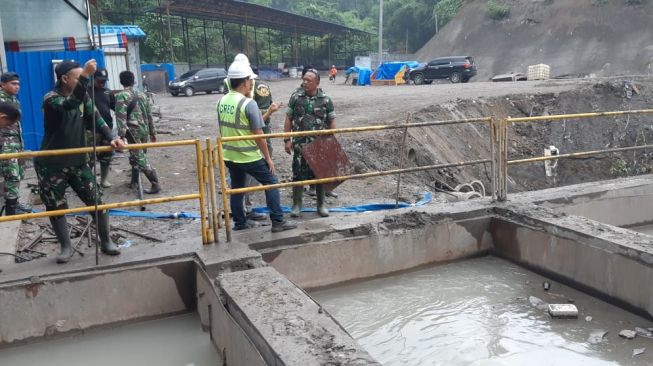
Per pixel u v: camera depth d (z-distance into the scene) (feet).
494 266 21.42
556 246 19.45
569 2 138.31
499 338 15.60
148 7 147.95
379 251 20.15
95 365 14.64
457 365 14.24
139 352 15.28
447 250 21.58
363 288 19.58
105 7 140.87
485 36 151.33
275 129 47.83
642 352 14.56
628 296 16.98
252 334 12.22
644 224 26.22
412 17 225.15
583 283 18.57
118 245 19.02
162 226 21.42
